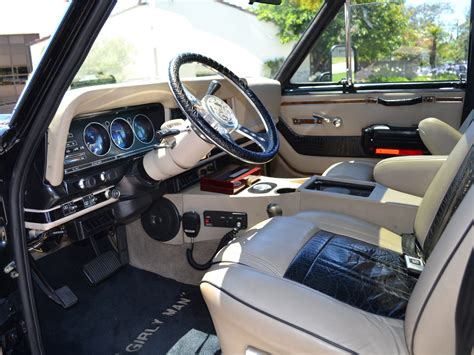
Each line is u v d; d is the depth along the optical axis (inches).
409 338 37.5
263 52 118.0
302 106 116.6
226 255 53.7
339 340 39.4
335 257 54.8
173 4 105.2
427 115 105.4
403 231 71.6
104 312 82.0
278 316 42.0
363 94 109.7
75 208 62.8
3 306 54.6
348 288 48.6
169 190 79.7
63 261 97.1
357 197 74.0
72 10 42.3
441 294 34.4
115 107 68.2
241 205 78.0
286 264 52.4
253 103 71.6
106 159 66.6
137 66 88.7
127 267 94.5
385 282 50.4
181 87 57.6
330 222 65.4
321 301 42.6
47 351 72.5
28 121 48.8
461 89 102.4
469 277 32.8
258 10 114.7
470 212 33.6
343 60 111.3
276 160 123.7
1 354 54.8
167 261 90.4
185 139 64.3
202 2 113.3
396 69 107.5
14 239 52.5
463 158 50.4
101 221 70.6
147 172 69.4
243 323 44.3
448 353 35.9
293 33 113.5
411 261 55.0
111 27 82.3
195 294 87.0
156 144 74.1
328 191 78.0
